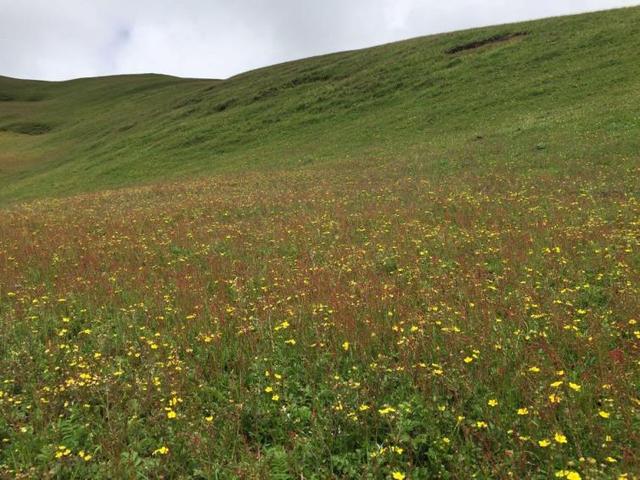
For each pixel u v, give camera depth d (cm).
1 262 1266
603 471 432
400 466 470
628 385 541
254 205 1942
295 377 637
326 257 1165
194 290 972
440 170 2291
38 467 488
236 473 470
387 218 1510
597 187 1600
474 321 730
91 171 4441
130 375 652
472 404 545
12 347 761
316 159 3334
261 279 1034
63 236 1573
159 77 11744
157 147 4700
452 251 1123
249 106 5334
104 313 898
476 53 4781
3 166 5694
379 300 835
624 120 2450
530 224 1270
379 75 5000
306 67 6322
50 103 10388
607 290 826
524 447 475
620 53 3675
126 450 514
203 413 582
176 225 1664
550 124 2734
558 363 600
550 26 4800
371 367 612
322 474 467
